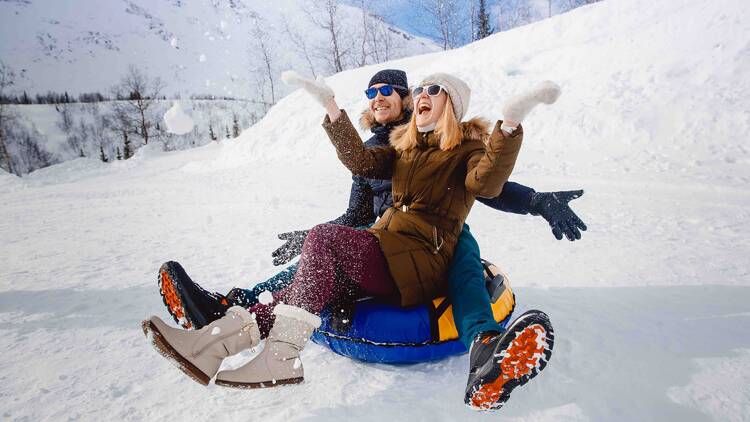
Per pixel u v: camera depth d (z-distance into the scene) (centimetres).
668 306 255
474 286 191
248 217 602
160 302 289
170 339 152
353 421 155
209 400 169
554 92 165
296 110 1562
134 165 2220
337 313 204
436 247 198
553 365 193
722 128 859
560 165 838
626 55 1135
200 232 522
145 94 4988
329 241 177
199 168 1556
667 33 1145
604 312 250
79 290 318
